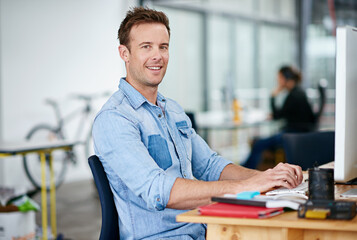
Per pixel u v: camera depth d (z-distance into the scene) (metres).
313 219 1.41
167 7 7.44
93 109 7.42
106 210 1.88
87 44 7.31
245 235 1.51
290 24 7.14
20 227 3.62
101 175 1.89
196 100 7.43
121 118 1.89
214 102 7.43
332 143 2.94
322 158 2.90
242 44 7.53
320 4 6.92
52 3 6.82
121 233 1.93
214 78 7.55
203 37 7.53
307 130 6.25
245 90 7.54
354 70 1.62
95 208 5.37
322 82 6.86
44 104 6.70
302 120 6.25
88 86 7.33
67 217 4.99
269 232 1.47
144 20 2.02
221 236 1.54
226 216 1.46
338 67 1.56
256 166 6.00
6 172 6.21
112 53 7.68
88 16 7.31
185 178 1.94
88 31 7.32
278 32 7.24
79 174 7.21
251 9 7.45
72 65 7.09
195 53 7.47
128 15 2.07
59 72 6.91
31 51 6.55
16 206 3.64
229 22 7.60
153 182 1.75
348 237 1.50
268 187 1.73
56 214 5.12
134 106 1.99
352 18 6.76
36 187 6.42
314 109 6.76
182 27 7.40
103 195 1.88
